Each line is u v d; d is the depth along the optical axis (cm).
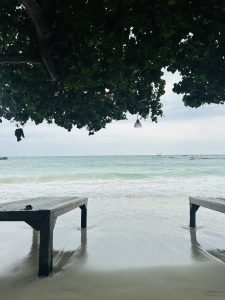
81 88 495
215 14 314
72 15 342
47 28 348
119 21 328
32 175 3164
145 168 4688
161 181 2402
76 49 374
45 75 481
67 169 4534
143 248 557
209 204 550
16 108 552
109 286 360
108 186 2038
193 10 311
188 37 365
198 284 366
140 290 347
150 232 706
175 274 404
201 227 766
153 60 392
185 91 456
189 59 388
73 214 987
